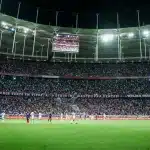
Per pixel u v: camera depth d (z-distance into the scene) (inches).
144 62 3068.4
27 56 2965.1
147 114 2379.4
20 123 1546.5
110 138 848.9
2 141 727.1
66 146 640.4
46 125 1433.3
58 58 3144.7
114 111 2444.6
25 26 2790.4
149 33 2851.9
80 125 1481.3
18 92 2561.5
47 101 2578.7
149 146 653.9
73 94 2657.5
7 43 2928.2
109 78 2861.7
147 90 2672.2
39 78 2896.2
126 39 2982.3
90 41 3061.0
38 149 579.2
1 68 2780.5
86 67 3065.9
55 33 2918.3
